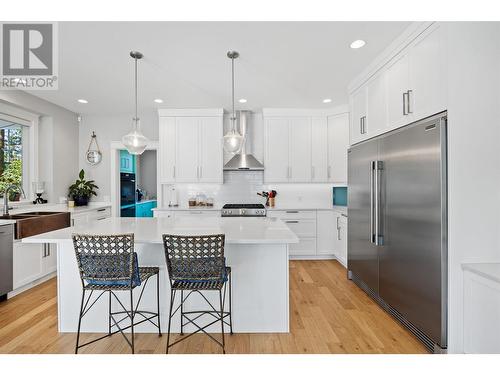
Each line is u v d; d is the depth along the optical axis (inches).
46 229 139.6
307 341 87.7
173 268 77.0
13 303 116.1
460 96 73.5
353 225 133.6
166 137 189.0
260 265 93.8
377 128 112.6
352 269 136.6
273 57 112.1
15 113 154.4
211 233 89.8
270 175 190.4
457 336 74.1
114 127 202.1
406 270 89.1
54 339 89.0
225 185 202.5
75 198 188.9
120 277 76.8
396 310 97.0
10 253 120.6
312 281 141.2
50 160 176.7
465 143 73.5
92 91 152.4
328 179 188.5
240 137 122.1
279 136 190.1
